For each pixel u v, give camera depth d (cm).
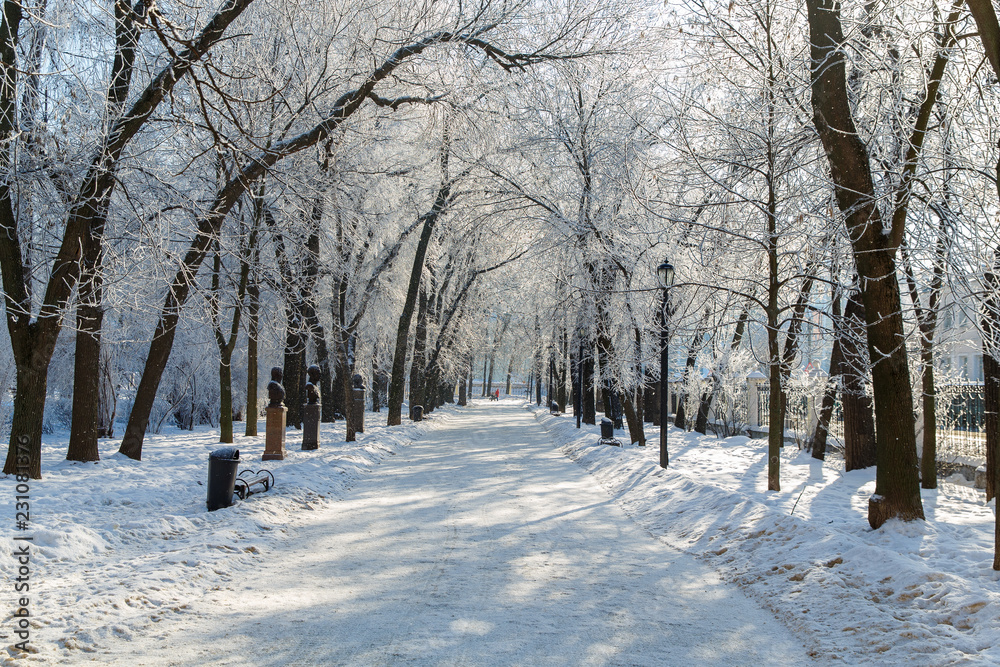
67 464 1333
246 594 595
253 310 2053
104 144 1155
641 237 1861
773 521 784
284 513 954
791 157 1167
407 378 4262
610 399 2981
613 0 1903
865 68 1016
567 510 1034
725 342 2394
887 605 537
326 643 477
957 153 1006
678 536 871
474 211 2508
